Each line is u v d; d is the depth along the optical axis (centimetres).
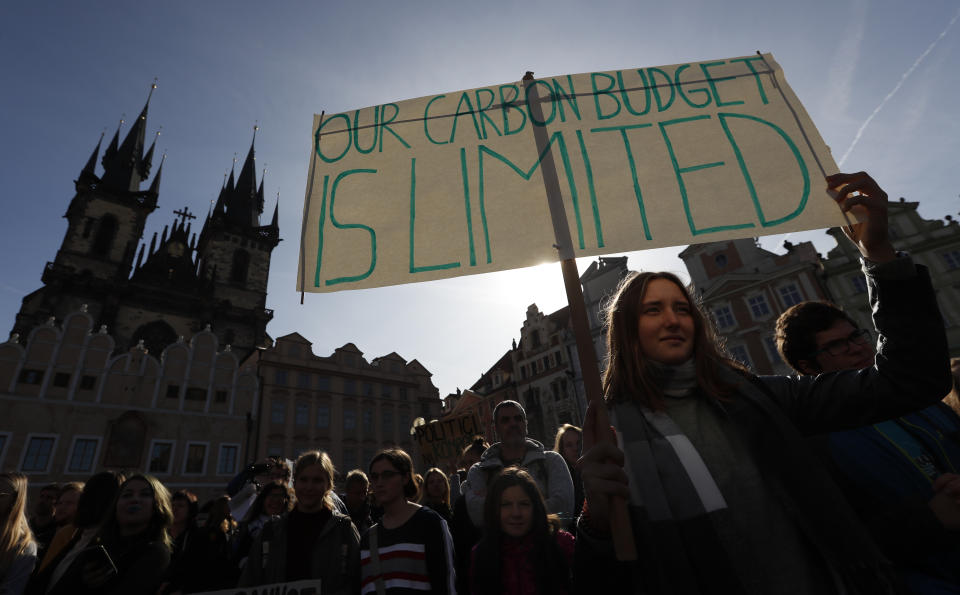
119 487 291
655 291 142
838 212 164
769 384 133
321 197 203
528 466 341
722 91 210
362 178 205
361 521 494
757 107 203
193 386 2495
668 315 136
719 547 101
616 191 186
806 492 103
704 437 119
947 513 120
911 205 2058
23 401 2038
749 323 2184
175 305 4262
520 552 252
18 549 282
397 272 181
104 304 3944
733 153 191
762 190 180
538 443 362
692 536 104
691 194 183
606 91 215
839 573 98
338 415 3027
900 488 145
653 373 132
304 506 332
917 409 110
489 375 3759
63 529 343
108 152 5194
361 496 511
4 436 1942
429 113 220
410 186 201
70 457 2034
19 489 289
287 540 320
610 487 101
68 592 252
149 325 4047
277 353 2980
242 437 2536
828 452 161
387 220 193
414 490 332
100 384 2244
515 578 244
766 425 115
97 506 299
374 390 3284
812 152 185
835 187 162
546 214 181
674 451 117
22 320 3612
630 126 204
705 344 136
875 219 128
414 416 3403
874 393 115
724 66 218
